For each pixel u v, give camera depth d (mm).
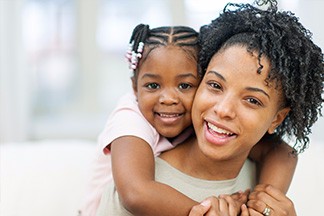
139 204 856
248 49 856
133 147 926
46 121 2566
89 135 2533
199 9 2402
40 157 1561
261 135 891
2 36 2295
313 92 929
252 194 955
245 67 851
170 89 1004
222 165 943
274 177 1019
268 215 917
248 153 997
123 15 2498
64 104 2592
